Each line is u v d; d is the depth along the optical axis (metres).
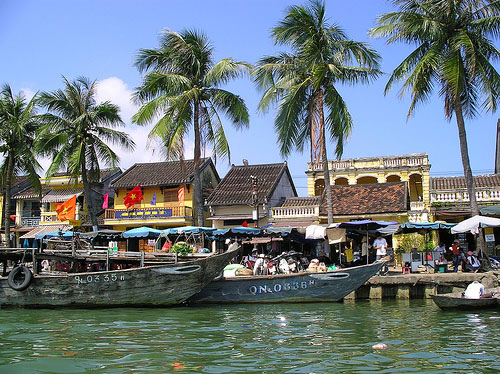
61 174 38.16
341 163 34.44
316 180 35.69
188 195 33.62
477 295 15.03
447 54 20.77
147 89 24.36
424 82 21.20
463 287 18.11
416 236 24.38
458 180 31.08
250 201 30.11
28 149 30.86
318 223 28.45
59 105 30.25
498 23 19.89
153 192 34.38
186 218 32.50
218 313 14.83
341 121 22.62
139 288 16.23
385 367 8.09
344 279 16.75
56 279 16.62
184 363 8.43
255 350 9.41
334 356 8.88
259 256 19.78
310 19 22.11
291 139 22.47
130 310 15.80
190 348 9.62
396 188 29.17
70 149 30.86
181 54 24.52
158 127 23.61
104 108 30.41
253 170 34.56
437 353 9.08
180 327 12.22
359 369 7.97
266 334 11.13
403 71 21.53
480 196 27.75
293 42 22.75
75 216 36.03
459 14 20.50
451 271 21.53
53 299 16.67
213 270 16.53
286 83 22.45
